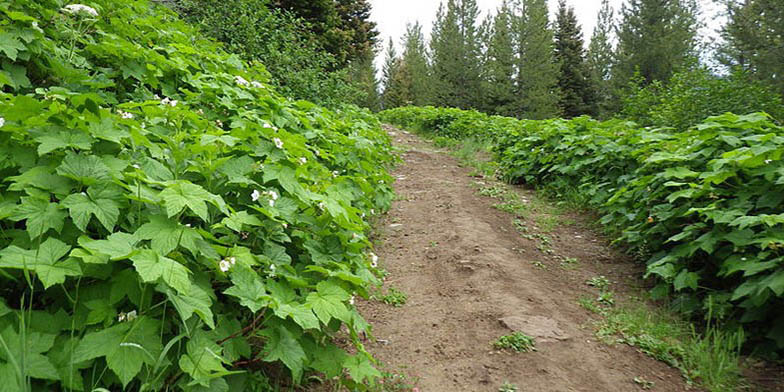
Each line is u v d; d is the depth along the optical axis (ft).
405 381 8.94
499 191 23.43
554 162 23.84
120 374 5.10
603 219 17.10
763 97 27.20
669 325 11.25
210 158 8.28
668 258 12.34
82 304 5.80
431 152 34.60
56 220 5.97
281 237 8.52
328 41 54.44
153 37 15.81
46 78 10.88
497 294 12.53
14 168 6.76
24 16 10.05
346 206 9.93
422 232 17.79
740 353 10.29
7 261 5.05
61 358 5.19
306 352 7.75
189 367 5.68
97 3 14.30
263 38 29.30
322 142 16.55
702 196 12.93
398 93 163.53
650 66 105.50
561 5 148.77
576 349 10.25
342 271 8.29
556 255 16.20
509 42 110.01
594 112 128.67
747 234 10.85
